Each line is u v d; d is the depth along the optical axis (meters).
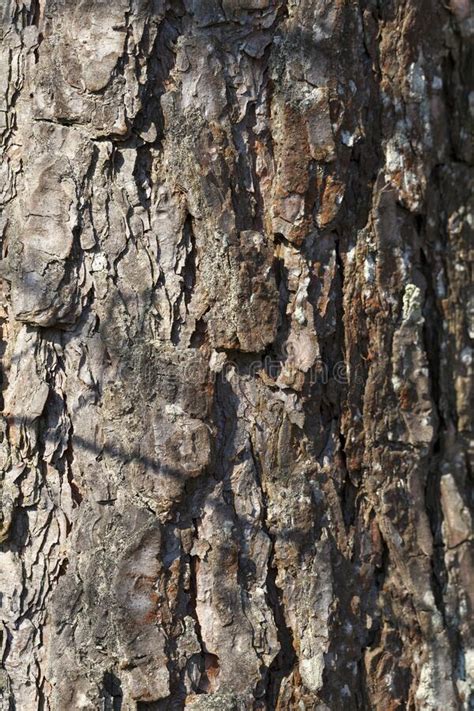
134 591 1.22
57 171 1.23
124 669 1.22
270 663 1.23
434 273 1.33
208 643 1.23
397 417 1.29
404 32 1.29
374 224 1.28
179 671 1.22
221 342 1.23
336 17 1.25
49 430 1.23
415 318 1.29
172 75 1.23
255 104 1.25
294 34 1.25
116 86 1.22
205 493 1.23
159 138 1.23
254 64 1.24
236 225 1.23
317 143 1.25
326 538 1.25
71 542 1.23
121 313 1.23
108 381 1.23
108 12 1.22
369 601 1.27
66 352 1.23
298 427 1.25
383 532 1.28
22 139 1.24
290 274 1.25
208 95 1.23
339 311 1.27
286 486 1.24
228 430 1.24
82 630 1.22
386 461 1.28
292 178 1.24
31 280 1.23
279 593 1.24
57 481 1.23
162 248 1.23
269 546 1.24
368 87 1.28
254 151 1.25
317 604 1.24
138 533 1.22
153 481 1.22
